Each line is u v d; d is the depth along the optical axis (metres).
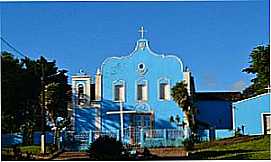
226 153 28.41
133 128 38.41
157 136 37.75
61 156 30.69
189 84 39.69
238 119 40.09
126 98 40.72
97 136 36.75
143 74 40.81
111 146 29.44
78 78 40.62
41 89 36.44
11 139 35.28
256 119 39.81
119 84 40.88
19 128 35.91
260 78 41.56
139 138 37.78
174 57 40.53
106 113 40.47
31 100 36.69
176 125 39.38
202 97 42.75
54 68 38.34
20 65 36.28
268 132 39.66
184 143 33.53
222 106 42.50
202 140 38.56
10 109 35.34
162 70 40.69
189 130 38.25
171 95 39.91
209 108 42.50
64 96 38.81
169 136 37.88
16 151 29.38
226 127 42.22
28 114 36.50
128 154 29.81
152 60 40.84
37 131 36.47
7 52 35.75
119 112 40.16
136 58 40.97
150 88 40.69
